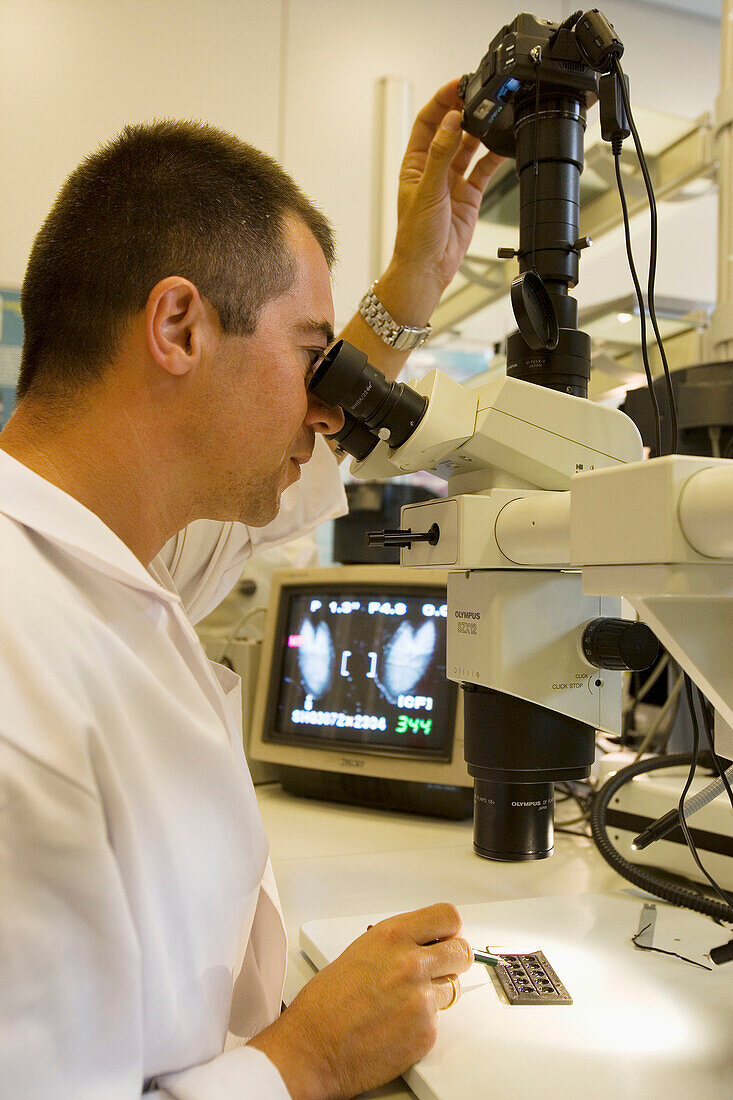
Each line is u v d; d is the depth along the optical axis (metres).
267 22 2.92
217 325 0.66
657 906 0.94
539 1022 0.67
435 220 1.07
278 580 1.63
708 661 0.56
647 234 1.97
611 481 0.56
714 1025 0.67
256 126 2.91
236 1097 0.53
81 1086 0.48
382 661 1.47
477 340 2.69
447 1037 0.65
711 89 3.54
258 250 0.68
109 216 0.65
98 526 0.59
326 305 0.75
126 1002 0.50
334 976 0.64
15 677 0.50
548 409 0.82
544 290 0.81
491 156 1.13
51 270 0.66
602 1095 0.57
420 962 0.65
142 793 0.55
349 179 3.05
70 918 0.49
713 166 1.55
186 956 0.57
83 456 0.65
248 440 0.69
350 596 1.53
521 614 0.85
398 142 2.72
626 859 1.13
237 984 0.72
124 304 0.64
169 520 0.71
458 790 1.36
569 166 0.87
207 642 1.75
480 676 0.87
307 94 2.98
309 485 1.15
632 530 0.54
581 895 0.97
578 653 0.88
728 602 0.57
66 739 0.50
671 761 1.15
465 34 3.22
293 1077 0.57
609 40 0.76
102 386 0.65
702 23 3.52
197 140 0.69
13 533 0.56
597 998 0.71
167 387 0.65
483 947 0.81
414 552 0.91
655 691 1.65
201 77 2.83
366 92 3.06
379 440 0.85
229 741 0.64
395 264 1.11
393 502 1.67
